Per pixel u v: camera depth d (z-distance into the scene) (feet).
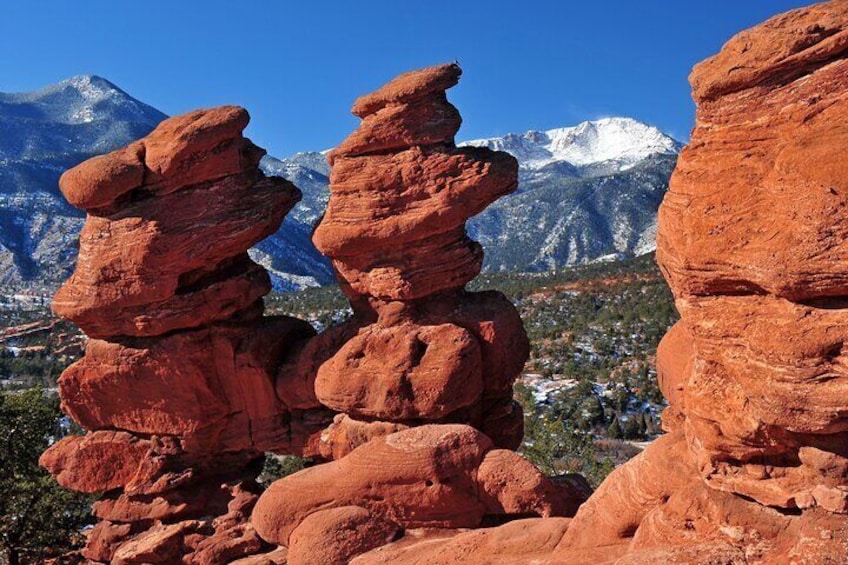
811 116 34.55
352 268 65.87
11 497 82.48
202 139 65.51
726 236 35.50
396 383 61.82
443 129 63.16
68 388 69.77
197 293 66.74
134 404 69.05
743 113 36.76
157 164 65.98
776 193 34.40
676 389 42.57
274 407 69.26
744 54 36.83
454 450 54.39
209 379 68.54
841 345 31.99
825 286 32.17
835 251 31.91
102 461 70.08
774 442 34.35
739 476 36.14
